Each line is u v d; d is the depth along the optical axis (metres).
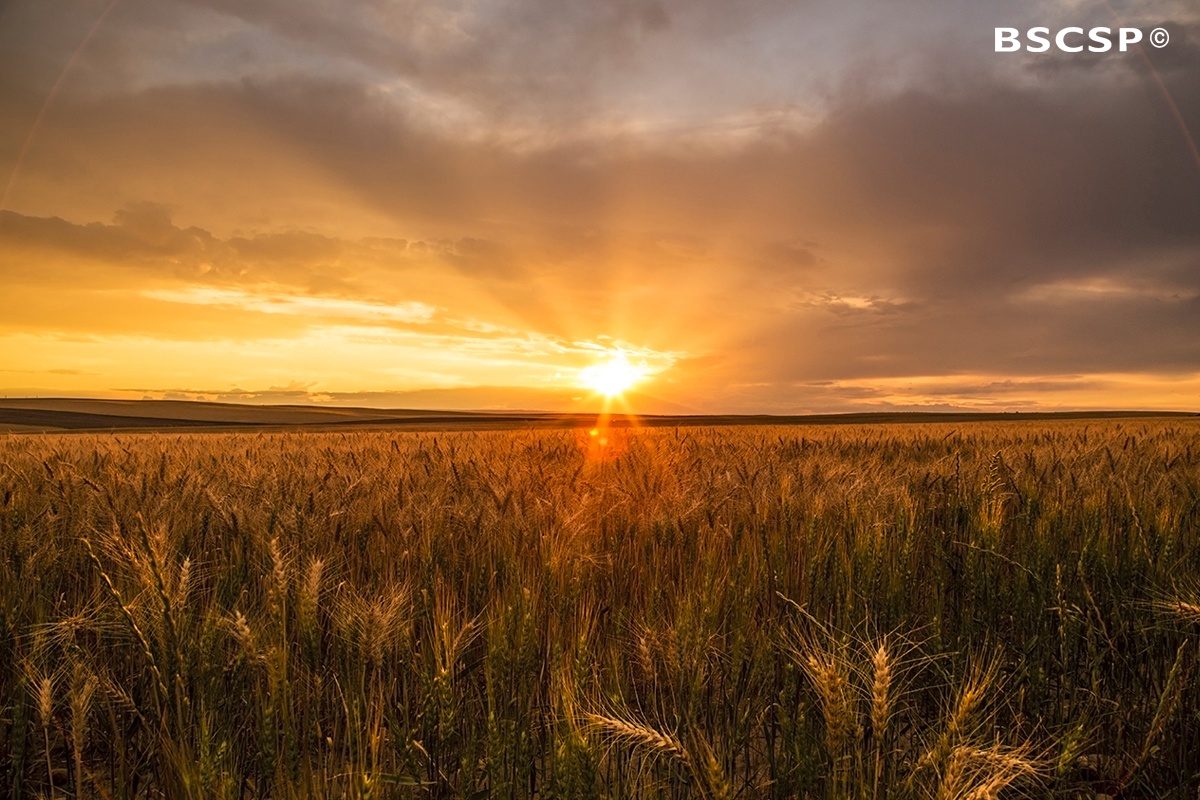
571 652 2.99
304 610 2.97
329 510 5.25
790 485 5.98
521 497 5.50
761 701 3.04
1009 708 3.11
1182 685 2.74
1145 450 8.49
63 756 3.21
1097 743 2.91
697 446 10.70
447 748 2.78
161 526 4.30
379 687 2.82
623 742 2.45
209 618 2.85
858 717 2.44
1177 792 2.73
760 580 3.87
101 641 3.51
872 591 3.60
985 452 8.37
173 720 2.73
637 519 5.26
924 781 2.21
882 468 7.89
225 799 2.15
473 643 3.64
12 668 3.15
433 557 4.18
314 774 2.65
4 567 3.86
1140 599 3.68
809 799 2.46
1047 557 3.83
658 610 3.57
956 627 3.75
